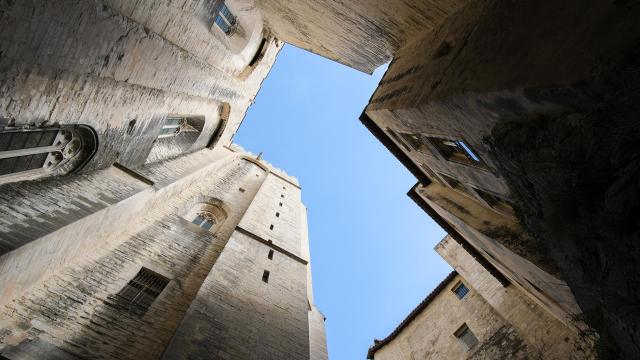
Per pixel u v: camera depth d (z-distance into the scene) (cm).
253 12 1712
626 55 298
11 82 603
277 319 1164
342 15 1174
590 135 350
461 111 607
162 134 1574
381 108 1012
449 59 717
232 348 921
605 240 361
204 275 1341
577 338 1119
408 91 873
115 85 902
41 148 816
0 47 541
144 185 1211
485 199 968
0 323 722
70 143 904
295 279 1519
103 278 1035
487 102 518
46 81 679
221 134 2112
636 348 397
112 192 1049
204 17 1191
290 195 2986
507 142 504
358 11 1097
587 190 370
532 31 460
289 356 1021
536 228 533
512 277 1255
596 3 357
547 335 1255
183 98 1367
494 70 505
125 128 1072
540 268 728
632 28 301
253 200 2236
